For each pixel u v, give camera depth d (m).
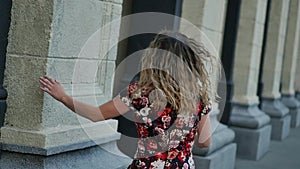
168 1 6.74
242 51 10.77
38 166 4.21
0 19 4.18
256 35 10.91
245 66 10.77
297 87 19.45
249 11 10.72
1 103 4.21
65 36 4.34
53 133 4.26
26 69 4.22
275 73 13.87
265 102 14.01
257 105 11.72
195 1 7.27
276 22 13.59
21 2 4.21
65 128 4.45
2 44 4.21
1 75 4.24
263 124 11.27
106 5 4.88
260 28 11.19
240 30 10.77
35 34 4.19
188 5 7.29
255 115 10.87
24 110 4.24
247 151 10.77
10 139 4.23
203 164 7.31
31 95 4.22
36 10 4.18
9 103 4.27
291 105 17.09
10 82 4.26
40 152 4.18
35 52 4.19
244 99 10.80
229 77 9.83
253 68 11.02
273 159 11.27
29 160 4.23
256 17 10.73
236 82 10.82
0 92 4.18
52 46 4.20
